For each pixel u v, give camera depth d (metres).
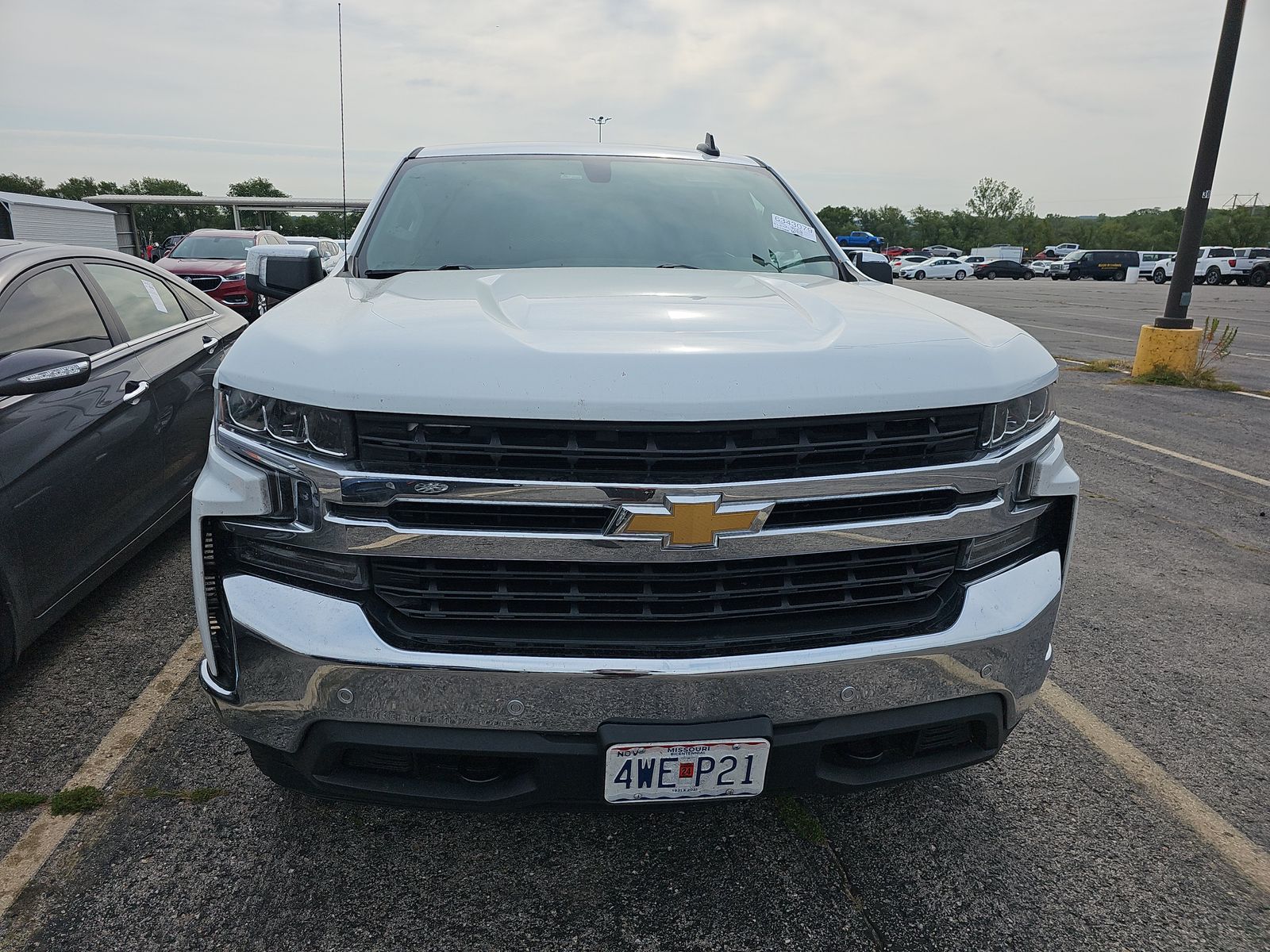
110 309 3.57
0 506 2.67
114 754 2.46
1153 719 2.78
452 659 1.58
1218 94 8.56
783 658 1.63
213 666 1.75
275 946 1.82
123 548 3.35
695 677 1.60
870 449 1.61
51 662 2.99
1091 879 2.06
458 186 3.07
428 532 1.55
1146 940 1.89
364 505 1.55
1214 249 38.31
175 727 2.59
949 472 1.66
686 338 1.66
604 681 1.59
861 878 2.05
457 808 1.71
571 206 3.01
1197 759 2.56
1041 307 21.84
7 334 2.95
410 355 1.55
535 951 1.82
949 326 1.88
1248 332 15.56
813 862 2.10
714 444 1.54
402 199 3.02
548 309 1.85
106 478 3.22
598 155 3.38
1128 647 3.27
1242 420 7.36
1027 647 1.81
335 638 1.59
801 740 1.67
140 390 3.49
